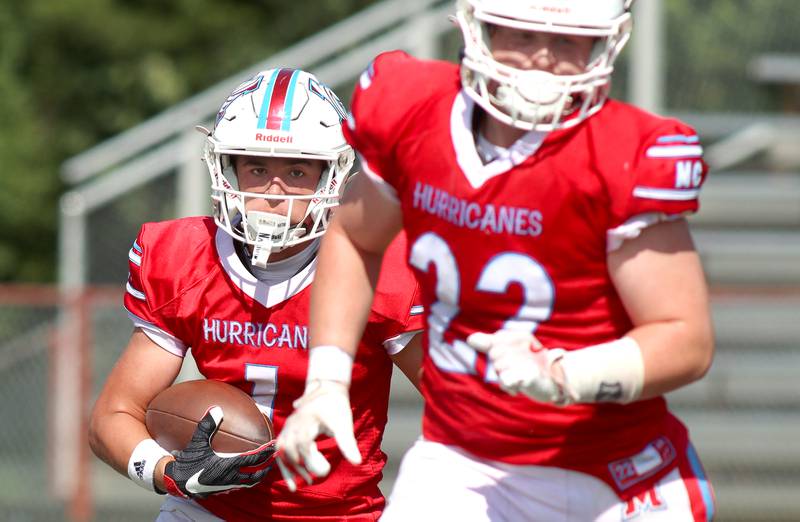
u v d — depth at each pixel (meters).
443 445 10.56
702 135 30.77
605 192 9.37
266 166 12.38
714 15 30.64
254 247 12.30
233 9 52.94
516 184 9.51
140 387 12.66
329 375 10.39
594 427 10.07
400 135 10.01
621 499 10.20
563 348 9.86
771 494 27.70
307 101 12.47
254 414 12.02
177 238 12.79
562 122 9.59
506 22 9.34
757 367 28.16
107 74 51.66
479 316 9.95
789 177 31.05
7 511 27.88
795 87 31.34
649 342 9.38
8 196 49.09
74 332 27.66
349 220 10.66
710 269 29.81
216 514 12.64
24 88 51.91
